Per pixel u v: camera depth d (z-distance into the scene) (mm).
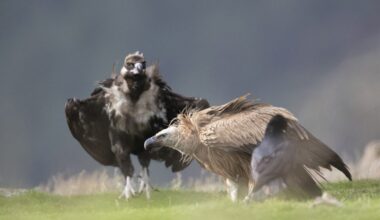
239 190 48188
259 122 46719
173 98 61219
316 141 45688
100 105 61500
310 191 45219
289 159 44500
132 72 59375
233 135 46938
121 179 69000
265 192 44156
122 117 60094
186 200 58812
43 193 61844
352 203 43781
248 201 43844
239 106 48250
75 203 58938
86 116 62156
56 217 47781
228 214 41781
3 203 58969
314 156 45844
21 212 55031
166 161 62219
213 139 47406
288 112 46469
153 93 60312
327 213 40875
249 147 46625
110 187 69125
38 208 57031
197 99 61562
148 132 60562
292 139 45219
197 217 42000
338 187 59125
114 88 60344
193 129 49250
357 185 59406
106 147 63750
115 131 60719
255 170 44531
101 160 64812
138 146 61031
